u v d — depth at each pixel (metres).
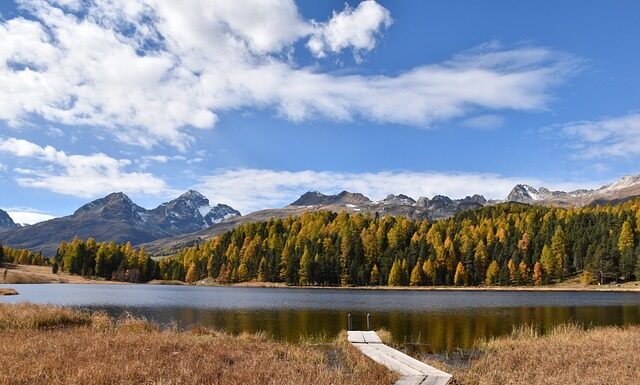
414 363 22.41
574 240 154.12
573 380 18.28
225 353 21.39
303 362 21.38
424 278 147.62
